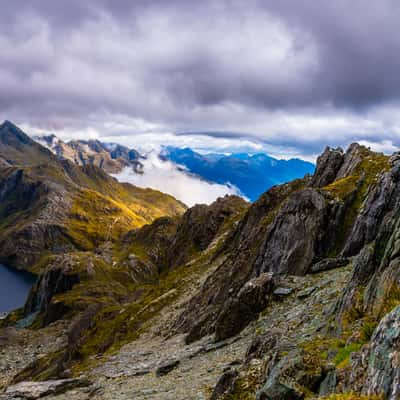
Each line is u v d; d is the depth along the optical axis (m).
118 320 96.38
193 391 34.75
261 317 46.62
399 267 25.09
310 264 54.94
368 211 51.81
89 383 54.12
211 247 137.12
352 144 88.19
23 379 91.25
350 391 17.66
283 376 22.00
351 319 27.11
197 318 69.62
